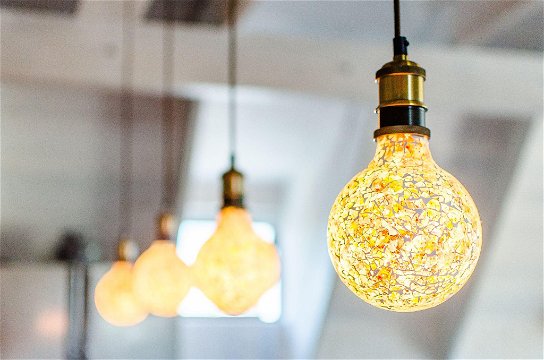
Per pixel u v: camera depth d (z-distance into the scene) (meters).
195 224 7.35
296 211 7.04
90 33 4.30
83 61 4.28
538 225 5.66
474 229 1.32
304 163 6.77
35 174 5.65
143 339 6.26
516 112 4.90
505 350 6.38
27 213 5.82
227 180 2.67
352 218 1.30
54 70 4.25
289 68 4.50
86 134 5.45
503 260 5.81
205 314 7.31
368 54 4.58
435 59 4.79
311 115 5.93
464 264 1.31
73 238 5.93
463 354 6.41
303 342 6.82
